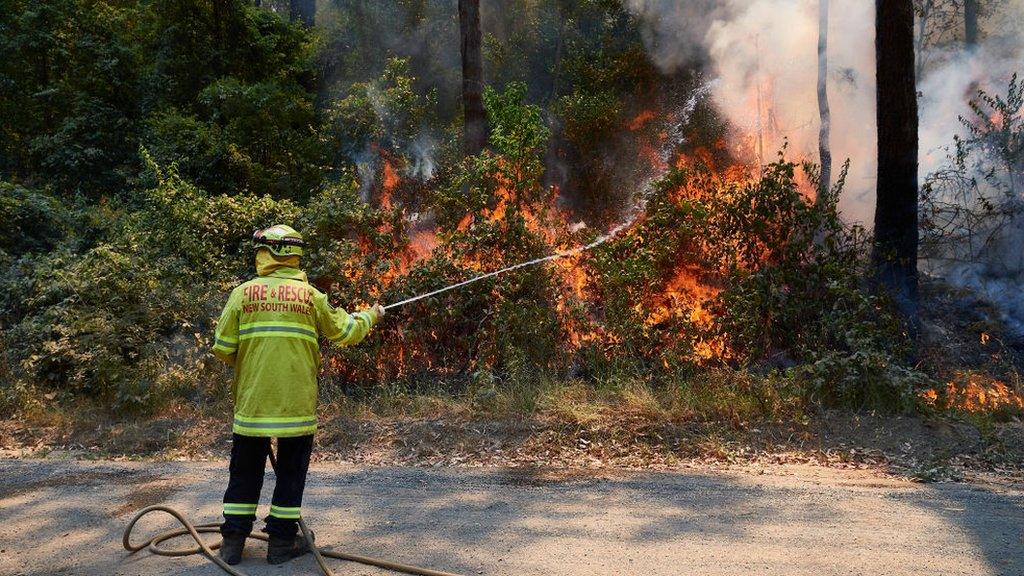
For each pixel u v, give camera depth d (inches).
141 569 175.0
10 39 757.9
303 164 696.4
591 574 169.9
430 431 296.0
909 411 305.1
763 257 376.8
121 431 311.0
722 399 311.1
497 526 201.3
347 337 187.5
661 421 298.4
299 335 177.9
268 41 764.0
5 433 310.3
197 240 400.8
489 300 359.9
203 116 725.3
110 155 732.0
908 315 388.2
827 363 315.3
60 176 711.1
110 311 366.6
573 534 195.2
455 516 209.9
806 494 230.1
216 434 307.1
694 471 260.5
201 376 346.3
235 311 178.1
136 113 771.4
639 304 362.6
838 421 300.7
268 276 181.8
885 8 395.2
